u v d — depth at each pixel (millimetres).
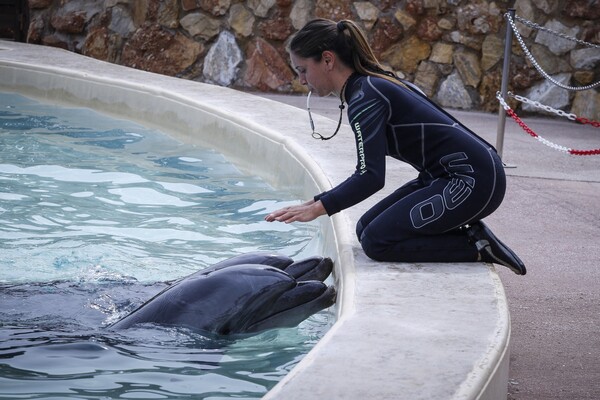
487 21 18078
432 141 6953
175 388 5531
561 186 11719
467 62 18359
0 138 14609
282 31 19984
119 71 18812
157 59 21078
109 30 22000
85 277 8094
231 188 11961
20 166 12727
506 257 7070
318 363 4891
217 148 14469
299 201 11180
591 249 8922
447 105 18641
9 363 5848
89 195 11375
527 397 5547
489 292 6332
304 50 7020
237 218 10531
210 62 20703
